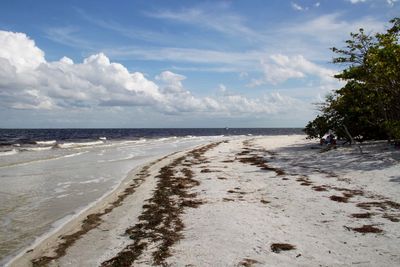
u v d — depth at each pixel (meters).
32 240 9.31
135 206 12.72
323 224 9.88
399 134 19.86
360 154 21.75
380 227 9.47
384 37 22.23
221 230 9.59
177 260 7.69
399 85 21.22
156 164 24.73
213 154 31.58
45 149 40.59
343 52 23.86
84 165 24.80
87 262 7.80
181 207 12.27
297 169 19.75
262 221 10.29
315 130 31.28
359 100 25.69
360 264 7.21
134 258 7.88
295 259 7.55
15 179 18.78
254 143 46.81
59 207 12.81
